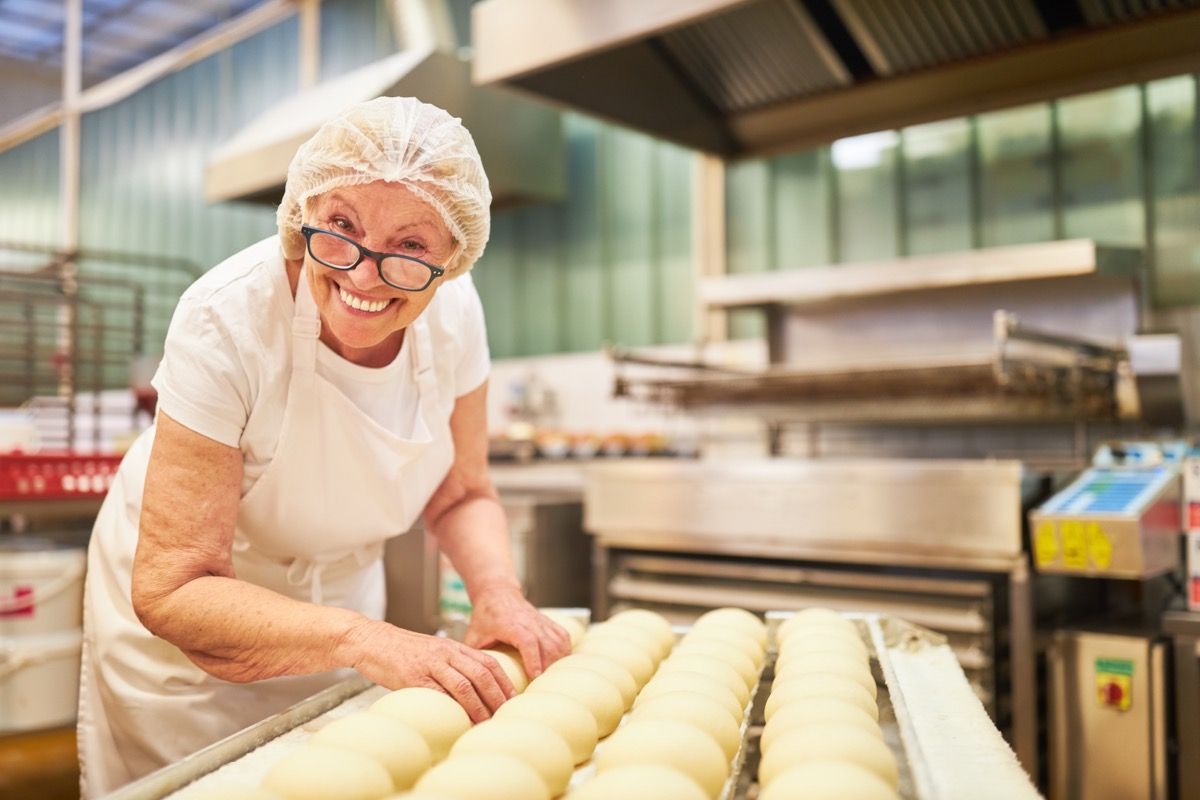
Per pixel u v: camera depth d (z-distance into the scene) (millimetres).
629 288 4020
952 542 2238
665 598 2666
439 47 3791
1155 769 2102
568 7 2691
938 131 3234
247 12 5590
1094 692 2164
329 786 754
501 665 1093
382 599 1559
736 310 3521
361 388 1179
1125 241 2893
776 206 3609
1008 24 2668
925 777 697
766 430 3424
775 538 2498
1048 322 2879
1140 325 2723
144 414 3211
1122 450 2422
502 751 838
